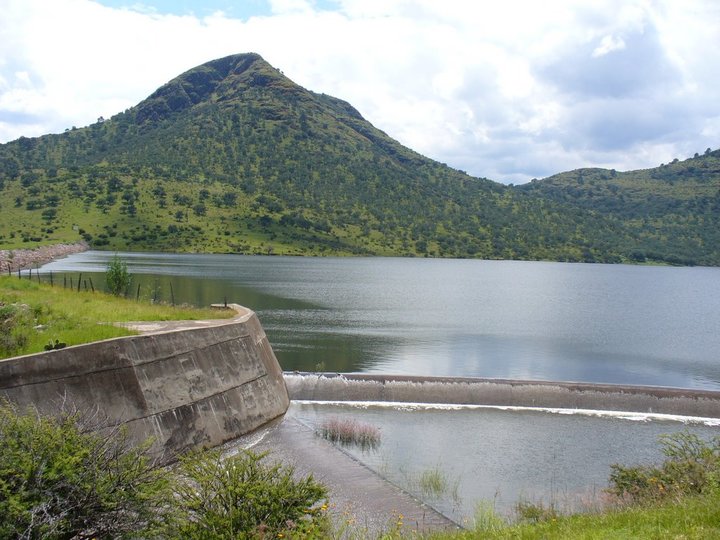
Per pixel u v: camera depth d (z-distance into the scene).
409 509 19.34
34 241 175.88
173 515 11.74
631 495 17.56
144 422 21.36
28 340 22.06
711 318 91.06
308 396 34.72
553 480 23.11
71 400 19.33
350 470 22.92
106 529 10.91
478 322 77.44
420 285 134.25
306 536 12.06
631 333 72.81
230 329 29.28
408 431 29.16
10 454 10.77
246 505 12.46
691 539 9.55
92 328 24.77
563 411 33.81
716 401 33.88
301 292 103.44
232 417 26.41
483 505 19.20
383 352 52.62
